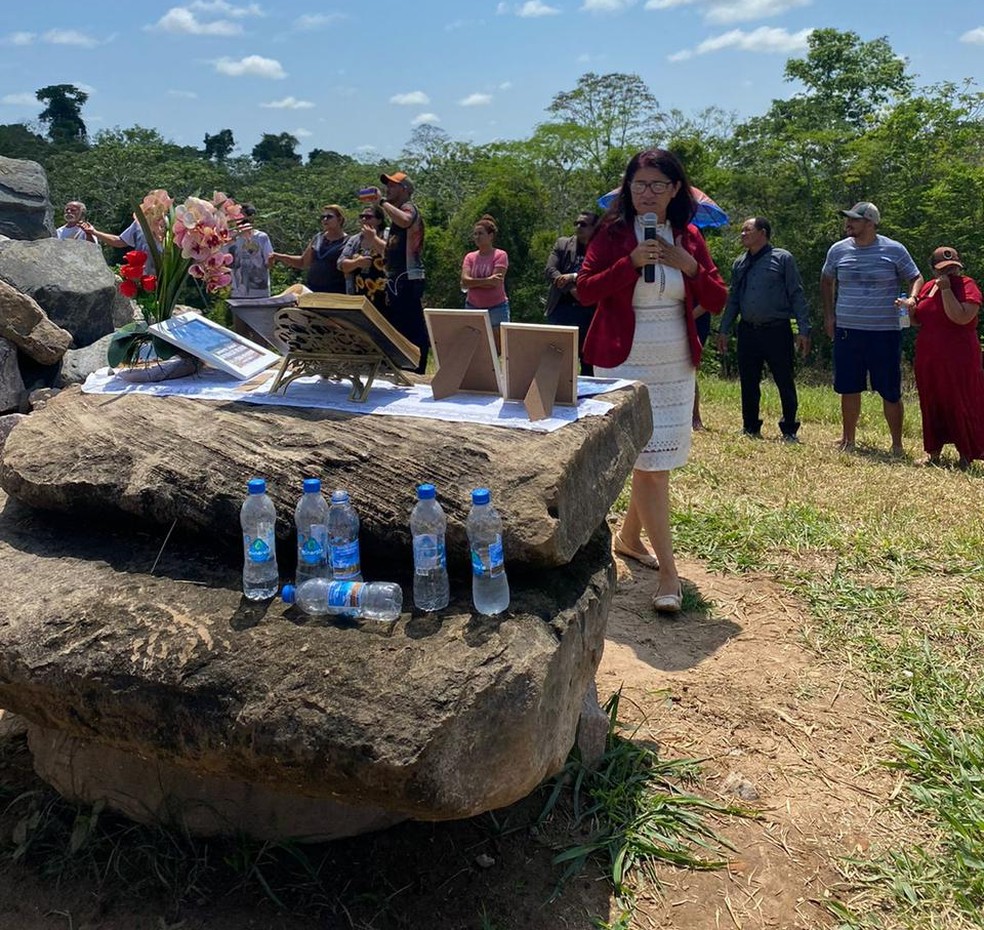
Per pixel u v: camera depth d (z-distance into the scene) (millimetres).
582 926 2447
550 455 2602
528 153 35938
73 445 2883
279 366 3650
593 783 2982
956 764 3088
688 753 3209
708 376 15414
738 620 4219
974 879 2568
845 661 3811
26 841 2660
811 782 3059
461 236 30688
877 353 7500
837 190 27609
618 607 4340
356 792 2059
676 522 5348
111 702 2248
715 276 3969
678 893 2582
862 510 5566
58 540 2789
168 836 2623
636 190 3789
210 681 2172
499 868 2621
